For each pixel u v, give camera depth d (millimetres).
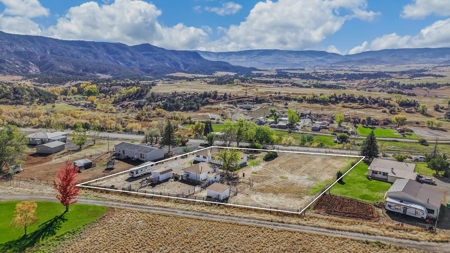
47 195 62125
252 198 62812
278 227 51000
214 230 50344
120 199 60594
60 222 52000
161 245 47406
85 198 60594
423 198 57000
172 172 75188
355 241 47188
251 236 48844
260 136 112438
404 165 77938
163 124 138000
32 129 132750
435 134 149625
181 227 51125
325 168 83000
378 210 58438
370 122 173375
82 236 48969
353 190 67625
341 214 56281
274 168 82688
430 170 83250
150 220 52969
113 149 100188
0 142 74875
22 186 66875
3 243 46812
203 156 87750
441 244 46625
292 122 161875
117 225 51719
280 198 62938
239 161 81438
